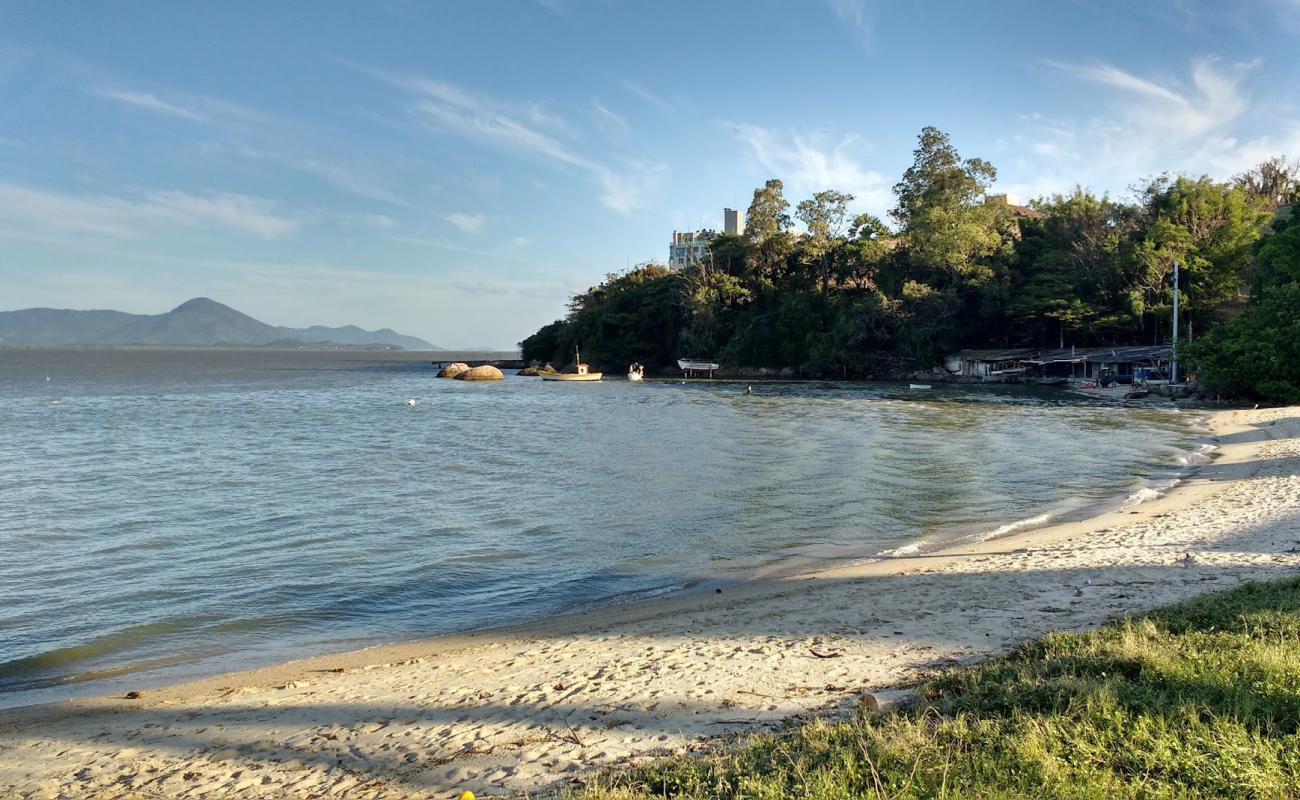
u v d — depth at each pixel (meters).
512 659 10.50
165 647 11.82
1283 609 8.83
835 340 100.81
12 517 20.97
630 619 12.30
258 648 11.77
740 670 9.28
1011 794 4.93
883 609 11.70
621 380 107.62
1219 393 54.97
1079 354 80.69
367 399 71.56
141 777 7.32
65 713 9.15
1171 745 5.48
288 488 25.30
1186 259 75.56
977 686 7.32
